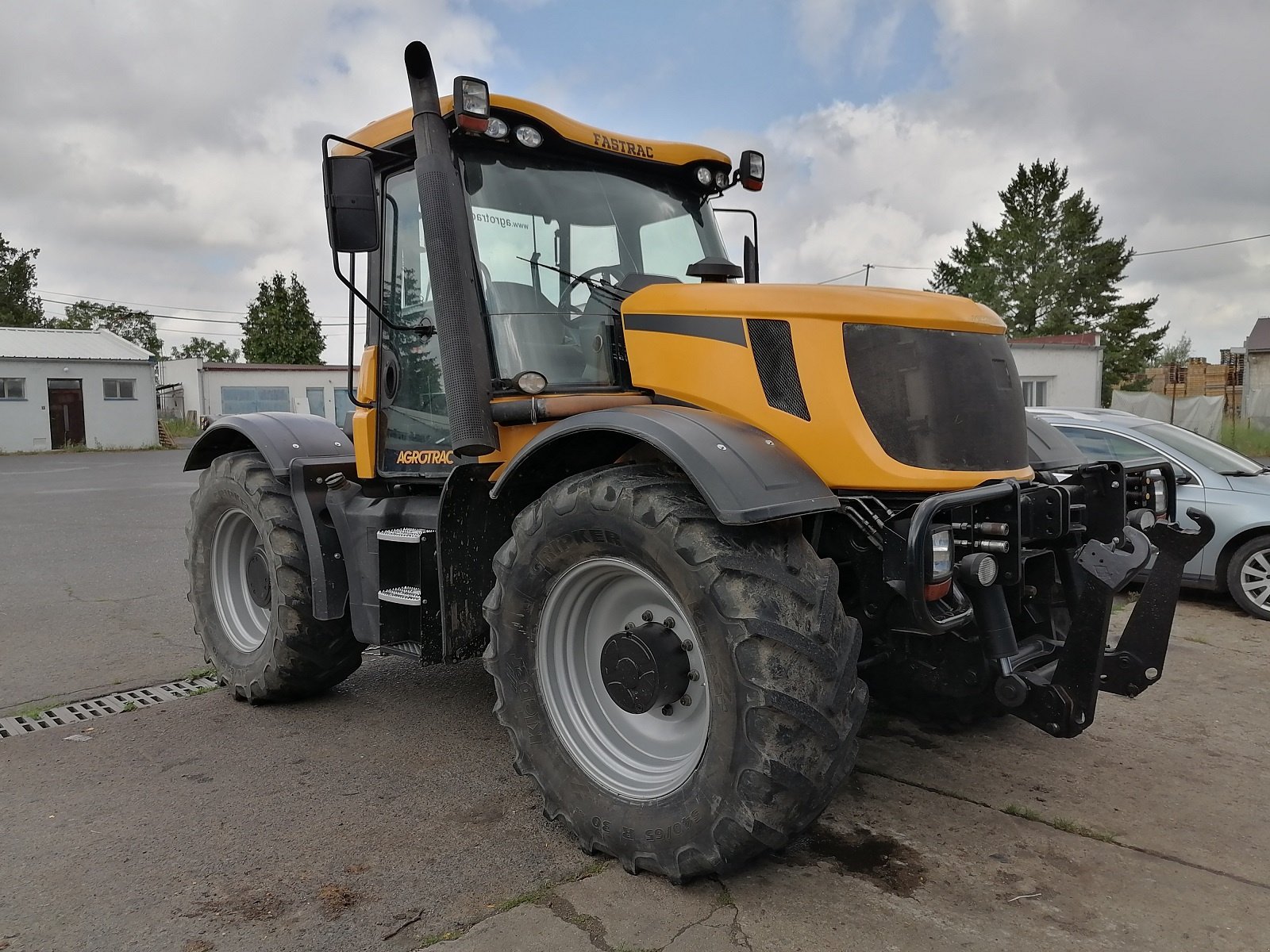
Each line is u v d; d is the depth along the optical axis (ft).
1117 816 10.85
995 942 8.25
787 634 8.13
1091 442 23.93
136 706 15.03
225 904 8.89
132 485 57.41
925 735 13.41
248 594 16.07
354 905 8.84
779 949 8.11
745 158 13.80
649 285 11.91
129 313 250.16
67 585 24.88
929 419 9.71
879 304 9.87
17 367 104.12
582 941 8.22
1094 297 157.07
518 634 10.06
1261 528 21.15
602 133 12.29
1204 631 19.98
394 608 12.73
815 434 9.52
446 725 13.99
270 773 12.16
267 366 129.59
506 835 10.32
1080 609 9.20
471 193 11.34
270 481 14.73
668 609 9.60
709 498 8.27
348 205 10.96
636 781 9.53
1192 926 8.55
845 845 10.11
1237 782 11.84
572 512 9.39
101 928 8.50
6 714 14.66
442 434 12.34
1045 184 164.66
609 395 10.78
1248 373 112.88
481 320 10.97
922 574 8.52
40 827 10.60
